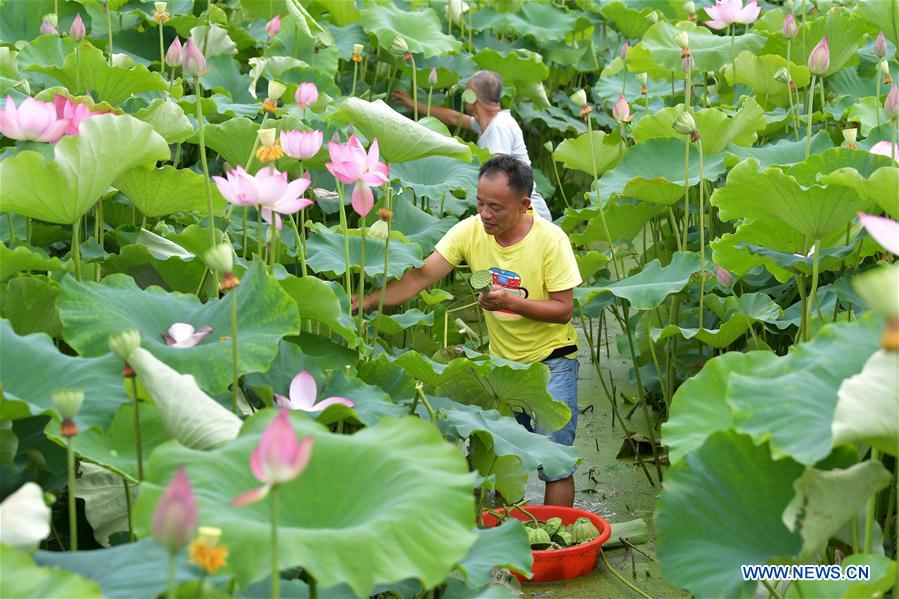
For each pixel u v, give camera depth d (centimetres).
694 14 557
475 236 370
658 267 397
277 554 160
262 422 195
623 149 475
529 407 318
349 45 601
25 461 234
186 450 182
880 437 176
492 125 514
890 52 563
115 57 405
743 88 561
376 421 247
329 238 355
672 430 228
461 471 183
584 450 429
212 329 240
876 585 183
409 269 371
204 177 285
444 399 299
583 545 322
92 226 348
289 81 518
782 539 197
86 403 208
